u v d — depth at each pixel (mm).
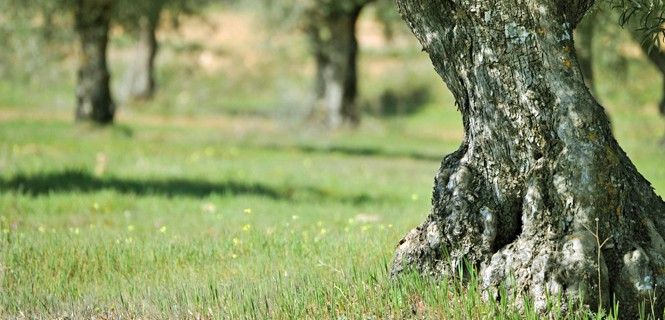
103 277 12898
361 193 27328
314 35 59844
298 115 62844
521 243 10070
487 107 10250
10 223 18469
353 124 58531
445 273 10492
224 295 11273
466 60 10328
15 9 39625
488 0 10047
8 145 36250
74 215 20844
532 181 10023
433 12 10500
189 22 63812
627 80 44781
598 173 9758
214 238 15570
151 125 55594
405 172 34750
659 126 52125
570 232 9789
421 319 10000
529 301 9734
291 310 10352
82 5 41125
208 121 61688
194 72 74625
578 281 9586
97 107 43250
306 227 17453
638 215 9992
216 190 26594
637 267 9648
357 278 11094
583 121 9844
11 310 11516
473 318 9812
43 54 43594
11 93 65125
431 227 10680
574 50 10133
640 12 11375
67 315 11266
